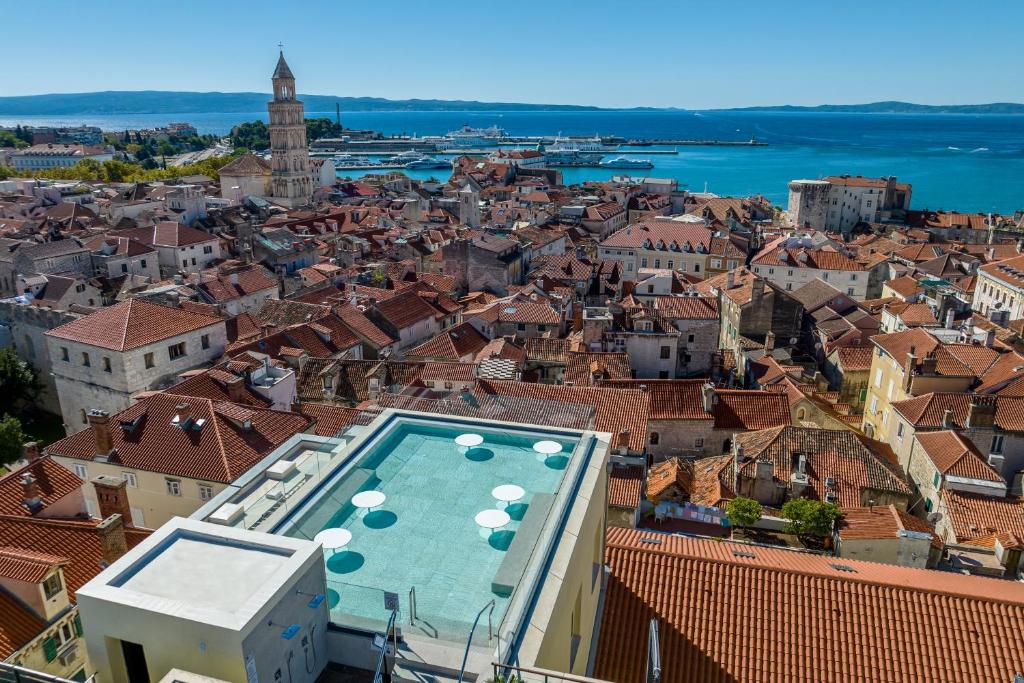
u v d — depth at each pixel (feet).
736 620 87.66
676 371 287.07
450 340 276.00
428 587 59.36
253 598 46.21
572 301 357.41
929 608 86.69
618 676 82.33
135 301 225.35
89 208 590.14
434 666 49.96
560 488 70.44
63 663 108.47
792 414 226.38
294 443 80.84
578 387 202.69
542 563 59.47
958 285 432.25
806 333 337.31
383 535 66.08
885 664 81.97
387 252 483.51
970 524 156.97
